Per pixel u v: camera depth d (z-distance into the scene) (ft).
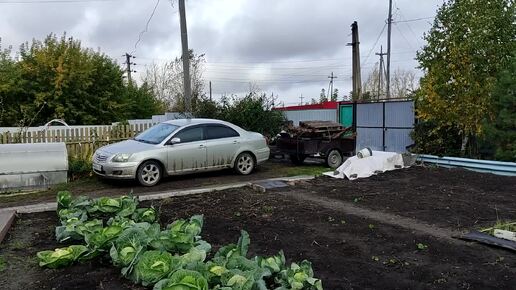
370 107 57.62
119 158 33.88
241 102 52.06
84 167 37.86
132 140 38.22
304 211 23.56
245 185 32.73
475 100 40.29
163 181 36.76
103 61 78.28
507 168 35.55
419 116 44.34
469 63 40.32
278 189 30.78
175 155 35.81
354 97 77.82
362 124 59.11
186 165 36.50
